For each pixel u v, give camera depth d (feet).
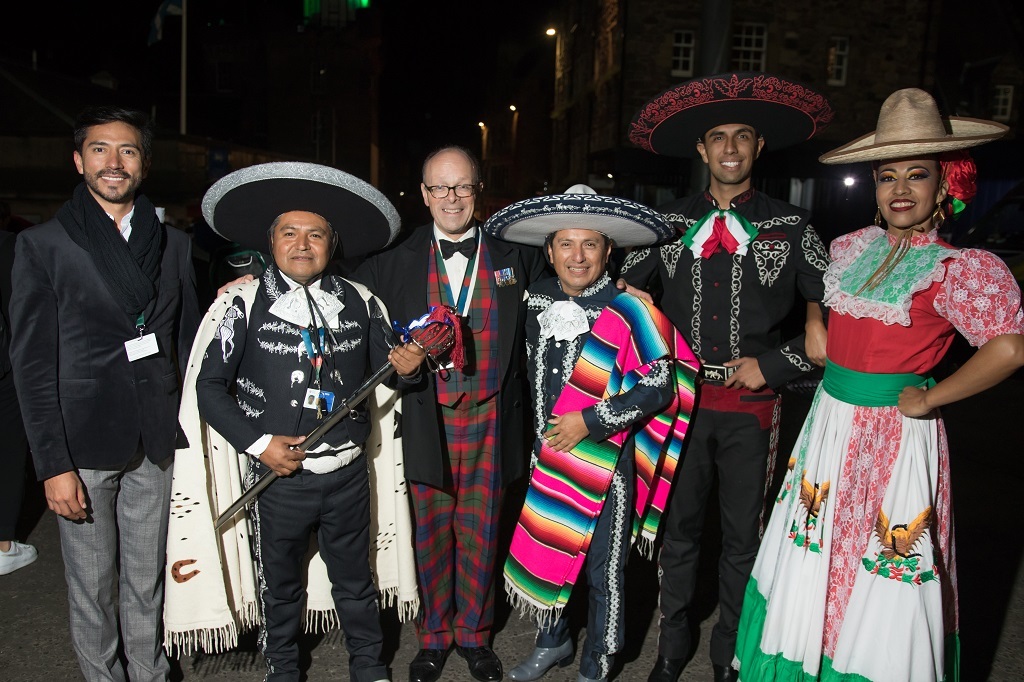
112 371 8.13
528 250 10.32
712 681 9.93
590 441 8.95
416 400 9.42
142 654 8.86
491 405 9.73
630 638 11.04
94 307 8.02
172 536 8.83
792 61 62.03
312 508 8.57
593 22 77.82
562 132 95.20
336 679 9.78
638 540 10.23
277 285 8.63
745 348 9.43
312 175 7.89
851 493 7.67
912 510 7.43
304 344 8.41
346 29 136.26
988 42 63.21
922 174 7.43
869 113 62.75
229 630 9.14
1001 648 10.78
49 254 7.88
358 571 9.06
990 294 7.00
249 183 8.02
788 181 55.88
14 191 39.68
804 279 9.14
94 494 8.26
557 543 9.10
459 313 9.59
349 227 9.07
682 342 9.30
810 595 7.77
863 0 61.67
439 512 9.86
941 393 7.18
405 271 9.80
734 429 9.41
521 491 16.43
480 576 9.99
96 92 47.55
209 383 8.41
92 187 8.03
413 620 11.25
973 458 19.49
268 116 137.59
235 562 9.25
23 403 7.80
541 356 9.41
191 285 8.86
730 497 9.53
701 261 9.48
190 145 52.19
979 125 7.66
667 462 9.47
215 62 139.33
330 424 8.32
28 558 12.96
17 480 12.58
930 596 7.37
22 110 40.47
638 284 10.11
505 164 151.02
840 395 7.88
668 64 63.10
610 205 8.50
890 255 7.65
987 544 14.35
